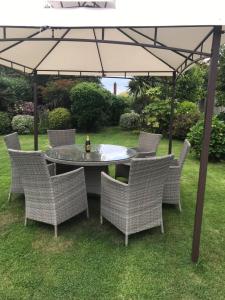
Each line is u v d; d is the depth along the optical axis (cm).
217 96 861
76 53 485
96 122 1063
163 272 249
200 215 254
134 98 1170
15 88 1136
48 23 209
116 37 403
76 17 209
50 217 301
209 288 230
